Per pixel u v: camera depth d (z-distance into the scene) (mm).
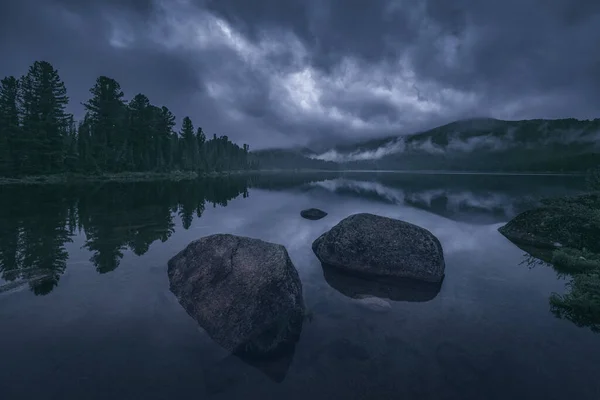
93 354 5199
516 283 8930
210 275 7516
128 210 21438
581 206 13695
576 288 7820
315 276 9547
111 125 78500
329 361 5242
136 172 76188
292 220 19047
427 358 5336
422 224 18109
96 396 4301
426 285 8820
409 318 6809
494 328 6367
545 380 4805
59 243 12180
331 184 67938
